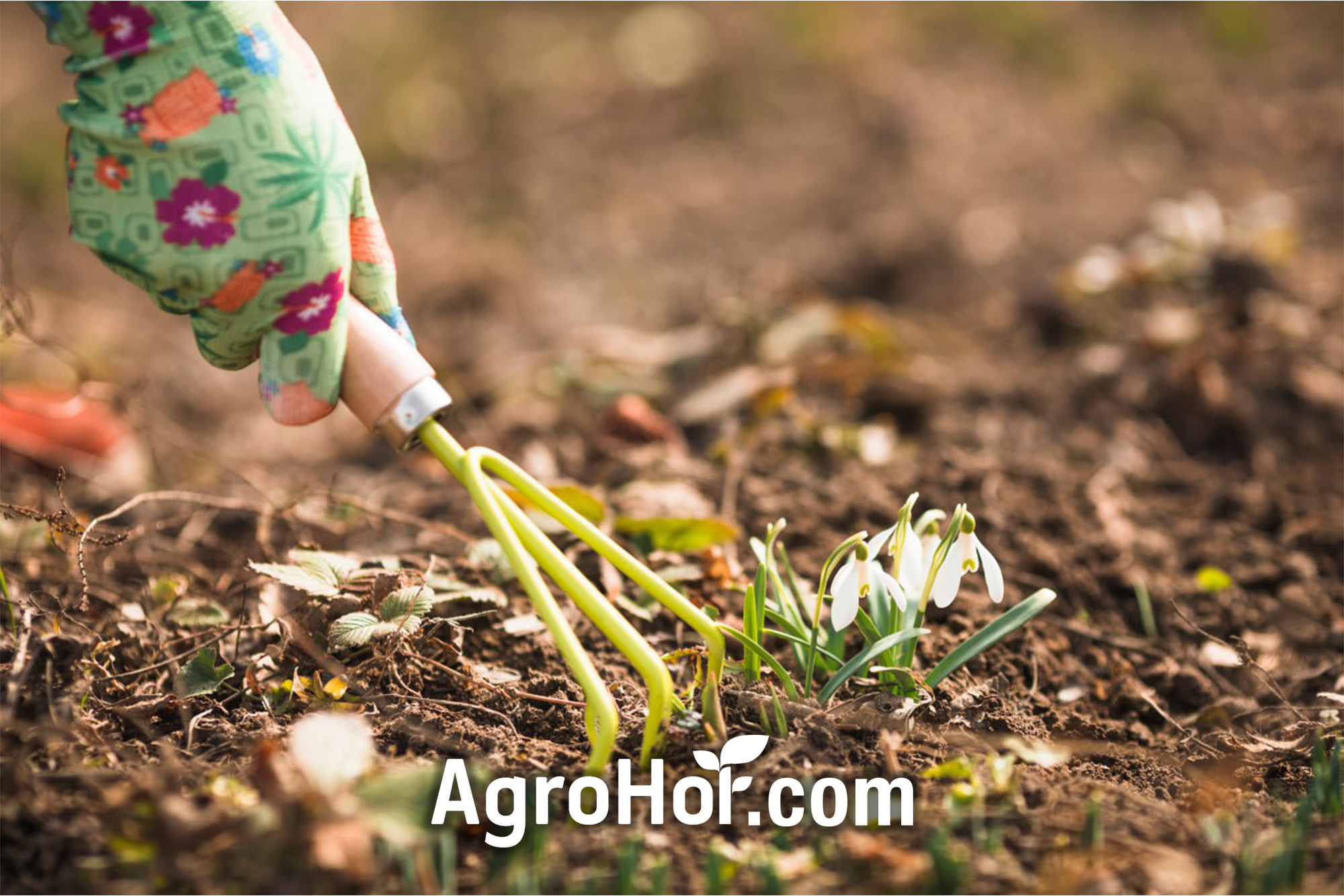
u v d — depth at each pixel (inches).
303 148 48.8
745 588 58.0
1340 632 59.0
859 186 114.6
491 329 94.2
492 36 149.5
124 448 67.6
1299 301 81.1
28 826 48.9
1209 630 59.4
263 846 47.9
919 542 50.9
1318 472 67.0
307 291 49.1
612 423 67.9
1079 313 83.7
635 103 134.7
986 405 74.4
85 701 52.1
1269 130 119.7
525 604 57.2
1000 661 56.6
